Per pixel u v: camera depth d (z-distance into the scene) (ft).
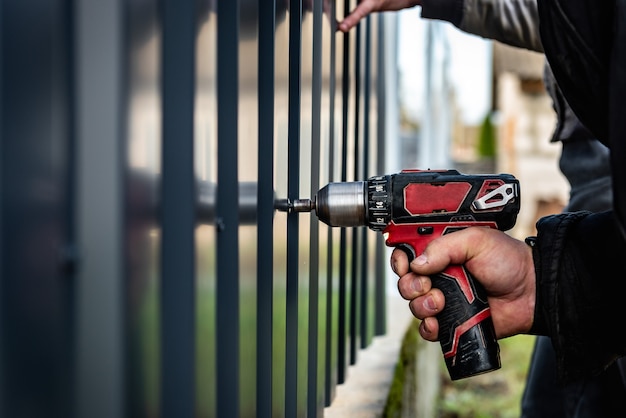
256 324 5.21
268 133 5.33
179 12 3.61
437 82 25.94
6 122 2.34
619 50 4.17
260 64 5.30
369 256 11.47
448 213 5.58
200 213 3.82
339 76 8.73
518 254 5.33
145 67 3.30
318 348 7.47
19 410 2.45
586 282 5.09
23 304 2.46
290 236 6.26
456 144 47.88
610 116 4.21
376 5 8.59
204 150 3.92
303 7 6.35
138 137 3.21
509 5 8.60
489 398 21.76
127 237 3.12
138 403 3.27
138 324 3.25
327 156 7.93
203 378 3.95
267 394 5.43
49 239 2.58
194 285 3.68
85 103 2.77
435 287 5.41
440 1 8.63
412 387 11.76
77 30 2.72
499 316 5.48
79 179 2.74
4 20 2.33
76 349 2.75
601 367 5.27
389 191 5.61
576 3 4.59
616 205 4.23
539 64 42.98
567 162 8.89
